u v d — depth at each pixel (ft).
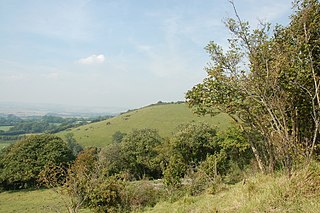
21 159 168.66
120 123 290.76
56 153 174.81
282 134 25.67
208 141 136.26
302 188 21.65
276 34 36.27
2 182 165.99
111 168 161.99
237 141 82.02
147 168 171.53
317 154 31.50
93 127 300.40
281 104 26.00
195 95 46.19
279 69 26.04
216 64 37.11
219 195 36.81
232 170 80.12
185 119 256.93
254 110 35.47
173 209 39.63
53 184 62.39
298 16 32.65
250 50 28.73
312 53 31.35
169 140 154.20
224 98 42.37
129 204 71.41
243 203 24.29
